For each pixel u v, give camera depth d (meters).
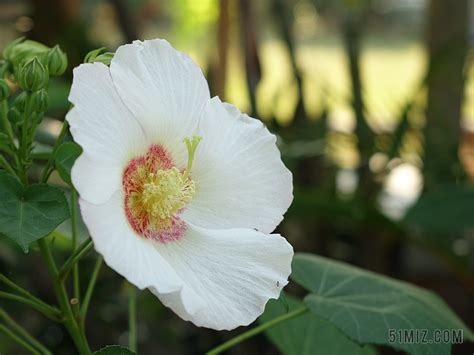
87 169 0.22
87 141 0.22
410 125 0.64
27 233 0.24
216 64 0.69
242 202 0.27
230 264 0.25
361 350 0.38
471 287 0.63
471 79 0.73
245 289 0.25
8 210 0.24
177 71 0.26
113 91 0.24
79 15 0.71
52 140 0.38
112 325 0.63
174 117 0.26
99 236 0.21
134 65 0.25
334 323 0.29
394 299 0.31
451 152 0.65
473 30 0.84
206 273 0.25
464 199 0.56
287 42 0.72
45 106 0.27
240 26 0.69
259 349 0.65
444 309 0.33
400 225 0.58
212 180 0.27
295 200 0.57
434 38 0.69
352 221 0.61
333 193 0.62
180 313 0.23
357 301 0.31
